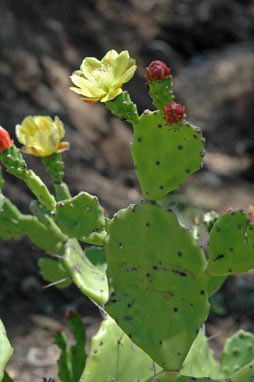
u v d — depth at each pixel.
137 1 11.30
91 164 6.14
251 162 8.04
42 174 5.19
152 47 10.19
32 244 4.46
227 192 6.98
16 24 7.43
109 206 5.56
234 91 9.77
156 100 1.40
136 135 1.39
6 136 1.54
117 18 10.38
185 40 11.15
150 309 1.37
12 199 4.71
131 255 1.38
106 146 6.63
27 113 6.02
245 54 11.14
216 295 4.42
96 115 7.02
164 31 10.91
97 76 1.41
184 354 1.37
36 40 7.49
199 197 6.61
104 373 1.64
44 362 3.38
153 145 1.39
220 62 10.80
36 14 8.06
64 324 3.81
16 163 1.55
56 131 1.74
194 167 1.38
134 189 6.22
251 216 1.71
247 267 1.39
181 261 1.38
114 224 1.39
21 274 4.14
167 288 1.38
